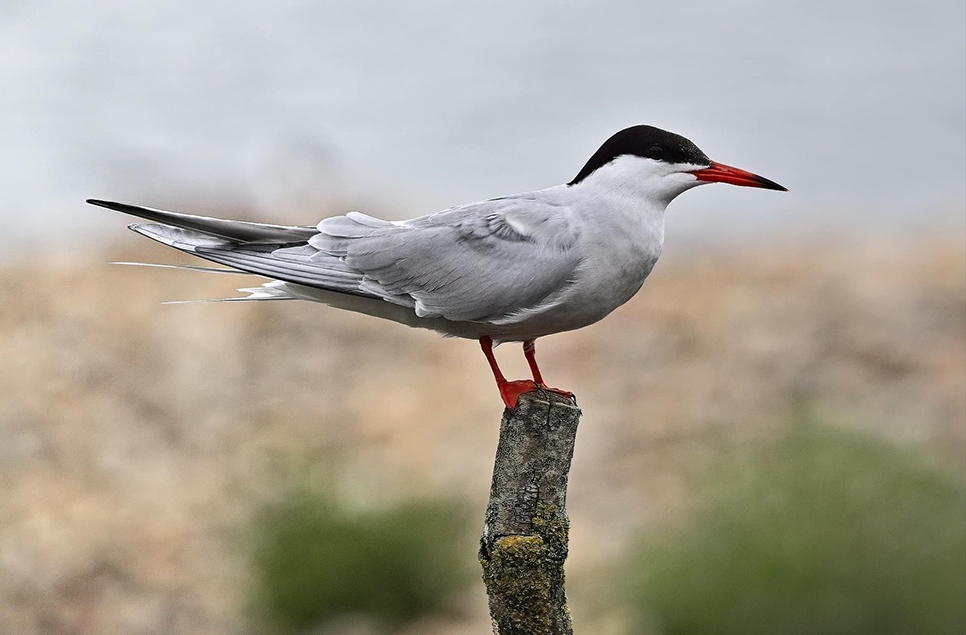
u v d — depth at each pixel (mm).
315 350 16031
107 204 6770
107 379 15094
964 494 9852
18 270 18297
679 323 16781
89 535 12219
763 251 20938
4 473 13234
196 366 15445
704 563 9898
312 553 11219
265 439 13727
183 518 12555
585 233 6762
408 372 15547
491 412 14469
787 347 15797
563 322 6926
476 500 12047
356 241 7012
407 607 11297
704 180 6898
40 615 11164
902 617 9422
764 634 9578
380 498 11766
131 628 11000
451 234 6895
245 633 11133
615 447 13766
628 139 6949
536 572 5727
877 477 9914
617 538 11945
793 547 9656
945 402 14055
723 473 10406
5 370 15047
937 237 21500
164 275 17859
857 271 18562
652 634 9992
